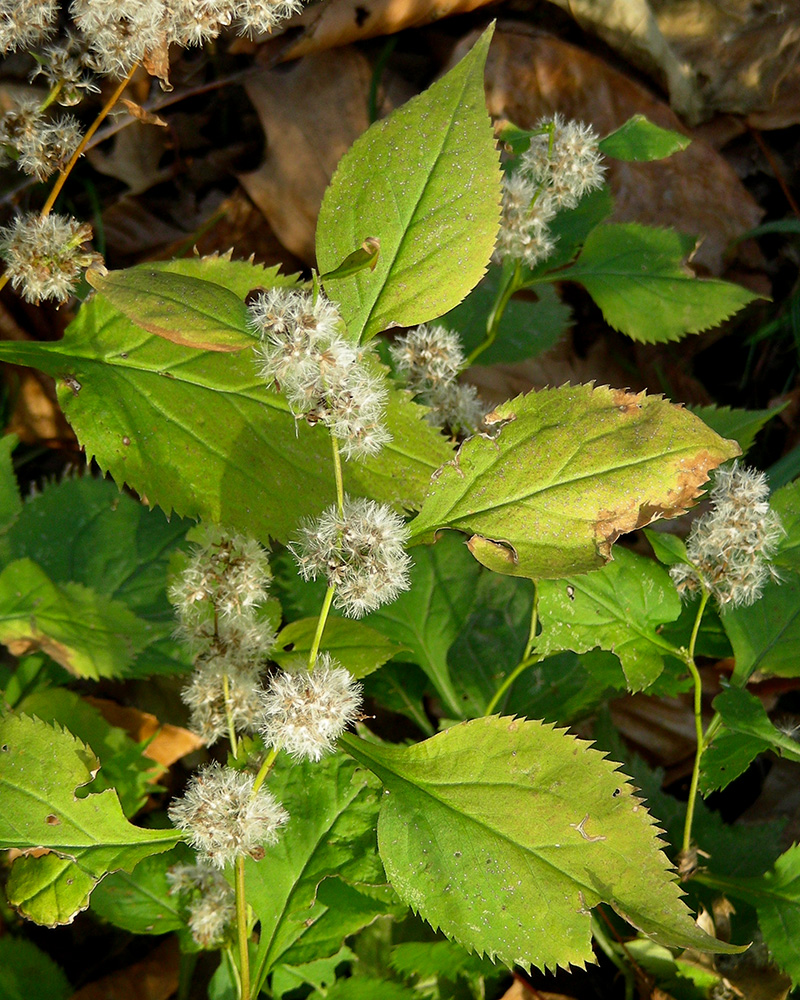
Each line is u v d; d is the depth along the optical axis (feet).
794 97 1.99
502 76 2.01
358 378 1.10
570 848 1.13
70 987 1.45
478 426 1.42
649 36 2.01
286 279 1.23
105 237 2.01
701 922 1.36
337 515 1.13
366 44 2.02
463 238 1.16
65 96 1.26
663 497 1.12
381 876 1.31
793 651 1.38
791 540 1.38
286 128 1.96
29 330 1.93
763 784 1.64
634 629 1.35
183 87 2.02
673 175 2.02
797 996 1.39
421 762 1.17
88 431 1.20
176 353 1.22
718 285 1.48
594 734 1.55
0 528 1.57
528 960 1.12
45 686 1.58
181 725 1.65
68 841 1.16
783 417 1.89
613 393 1.14
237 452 1.20
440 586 1.60
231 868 1.30
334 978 1.39
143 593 1.63
